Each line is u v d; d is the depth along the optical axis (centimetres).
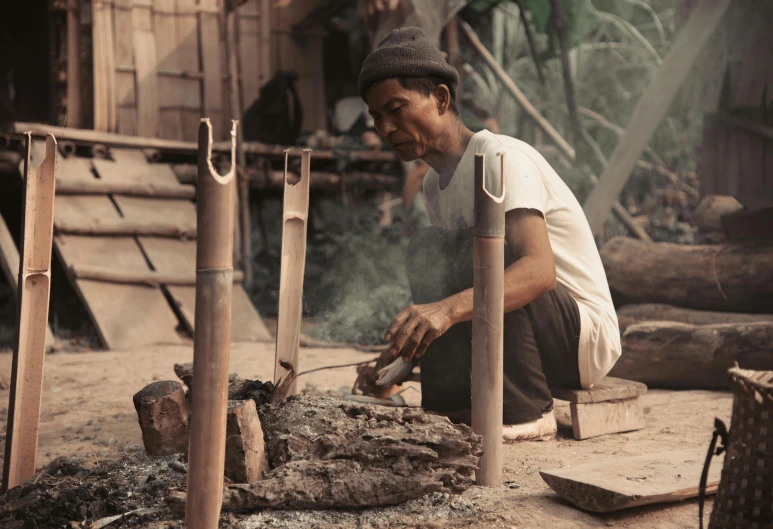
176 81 859
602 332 291
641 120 696
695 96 721
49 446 310
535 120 895
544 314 282
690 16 692
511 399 283
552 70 1410
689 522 203
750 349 377
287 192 251
